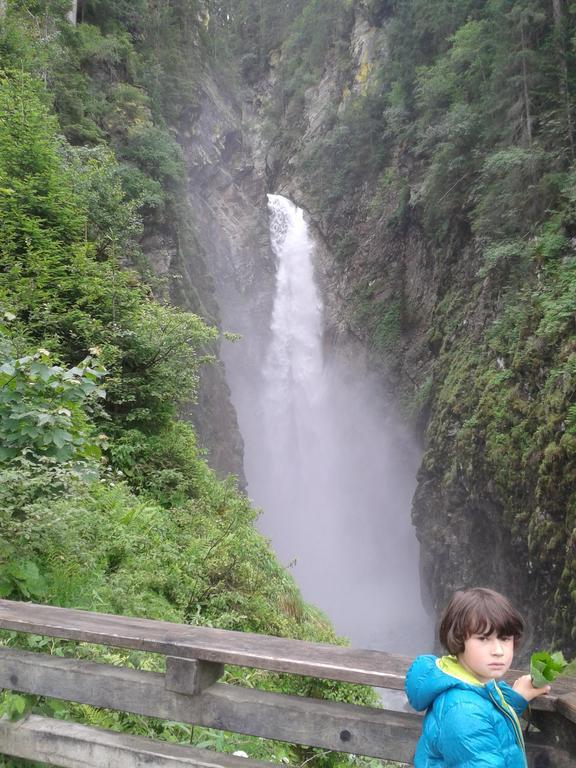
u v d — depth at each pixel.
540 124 23.64
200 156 43.50
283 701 2.53
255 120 62.97
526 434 19.53
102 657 3.97
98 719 3.38
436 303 31.89
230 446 30.23
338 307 43.78
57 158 12.66
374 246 40.56
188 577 6.72
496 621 1.85
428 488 26.69
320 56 57.66
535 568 18.61
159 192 25.31
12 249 10.86
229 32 69.69
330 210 46.56
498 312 24.20
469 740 1.69
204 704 2.59
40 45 21.39
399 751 2.32
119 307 11.34
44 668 2.88
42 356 5.02
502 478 20.23
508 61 24.19
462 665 1.92
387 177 39.88
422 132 33.69
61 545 5.07
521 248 22.62
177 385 11.70
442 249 30.89
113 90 27.84
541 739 2.12
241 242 47.78
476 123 26.84
